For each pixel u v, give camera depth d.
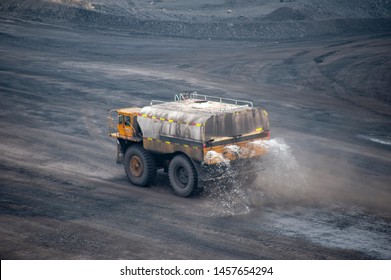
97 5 134.75
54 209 29.38
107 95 64.12
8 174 36.12
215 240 24.98
